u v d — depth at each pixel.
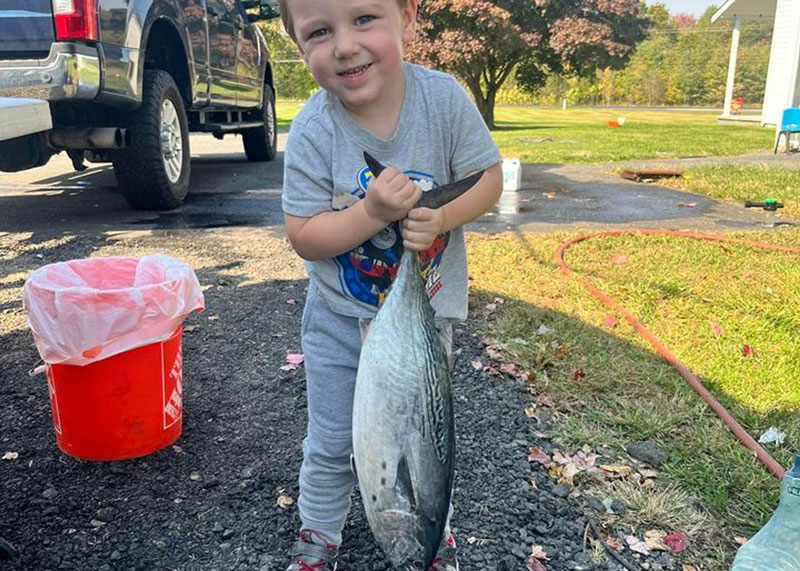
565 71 29.31
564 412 2.96
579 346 3.55
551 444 2.72
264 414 2.93
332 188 1.83
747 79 62.03
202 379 3.22
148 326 2.47
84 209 6.87
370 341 1.55
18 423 2.84
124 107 5.92
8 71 4.96
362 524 2.28
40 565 2.06
